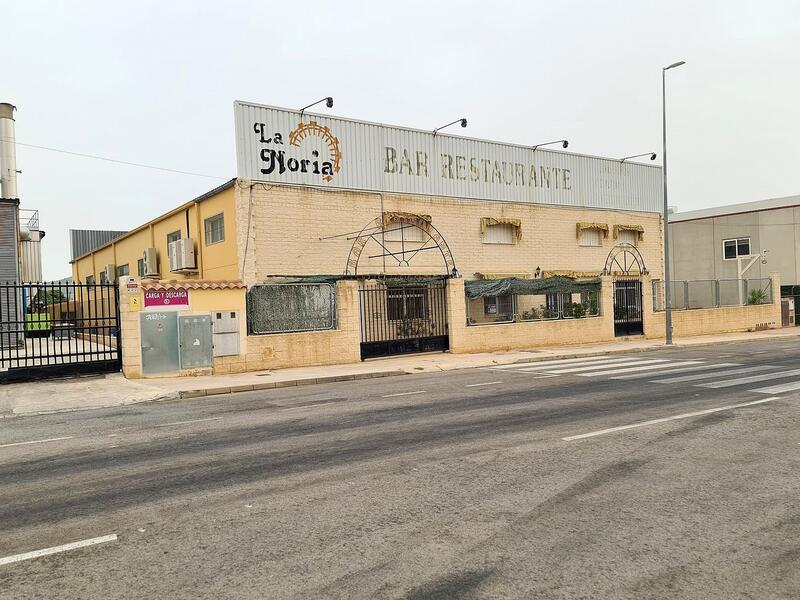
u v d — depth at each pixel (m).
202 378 15.36
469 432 8.08
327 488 5.69
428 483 5.78
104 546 4.39
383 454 6.96
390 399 11.49
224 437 8.25
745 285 33.38
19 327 24.59
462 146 25.06
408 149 23.45
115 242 34.97
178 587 3.71
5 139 31.19
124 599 3.58
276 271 20.12
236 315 16.45
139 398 12.40
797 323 36.44
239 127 19.58
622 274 28.86
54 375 14.86
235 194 19.59
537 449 7.03
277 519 4.88
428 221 22.02
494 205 25.75
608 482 5.71
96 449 7.73
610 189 30.38
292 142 20.61
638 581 3.72
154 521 4.89
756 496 5.27
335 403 11.20
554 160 28.17
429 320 20.92
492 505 5.12
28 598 3.61
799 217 36.41
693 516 4.81
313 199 20.94
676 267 42.41
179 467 6.62
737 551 4.15
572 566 3.94
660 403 10.03
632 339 26.41
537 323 23.08
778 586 3.65
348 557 4.11
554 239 27.84
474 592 3.59
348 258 21.27
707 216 40.84
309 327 17.91
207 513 5.06
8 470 6.72
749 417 8.68
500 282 22.48
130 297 15.07
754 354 19.28
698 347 23.42
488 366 18.06
